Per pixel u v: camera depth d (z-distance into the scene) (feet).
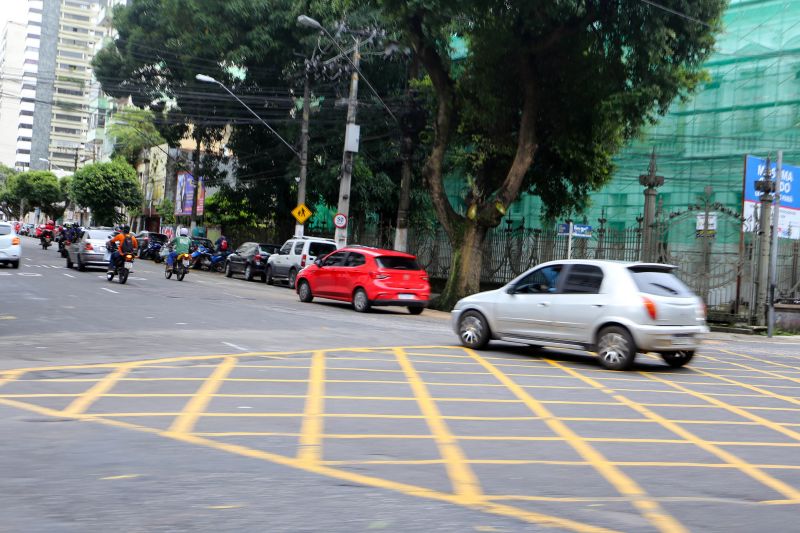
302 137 107.96
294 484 16.62
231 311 59.47
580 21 70.54
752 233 72.33
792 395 33.63
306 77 106.83
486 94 79.56
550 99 79.30
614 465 19.61
